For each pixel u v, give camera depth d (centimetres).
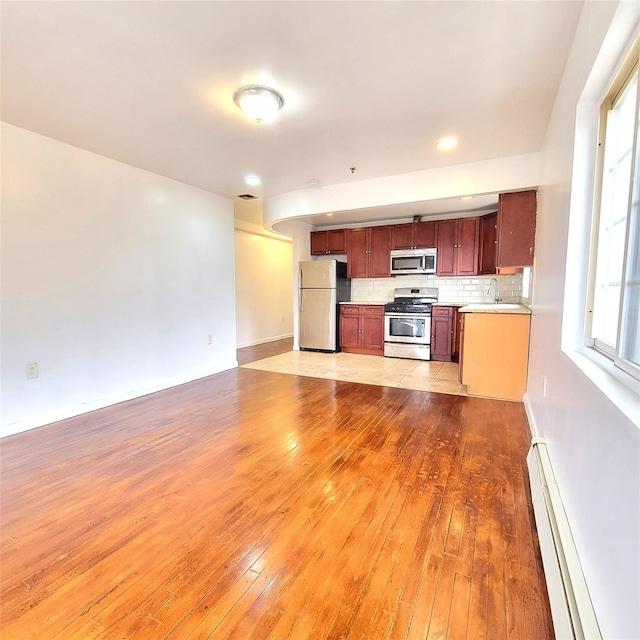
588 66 146
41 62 190
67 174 303
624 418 90
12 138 269
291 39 173
